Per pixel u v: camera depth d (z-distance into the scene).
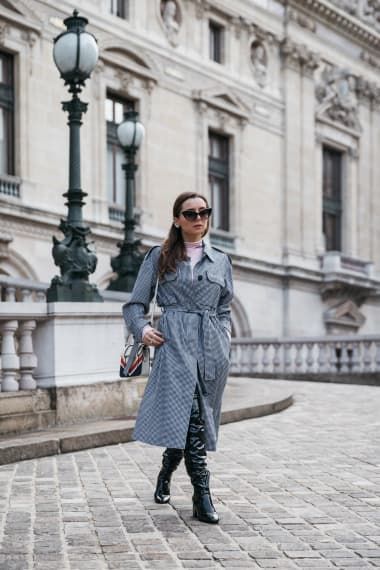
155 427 4.57
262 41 31.53
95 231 23.38
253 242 30.59
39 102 22.34
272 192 31.69
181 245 4.82
